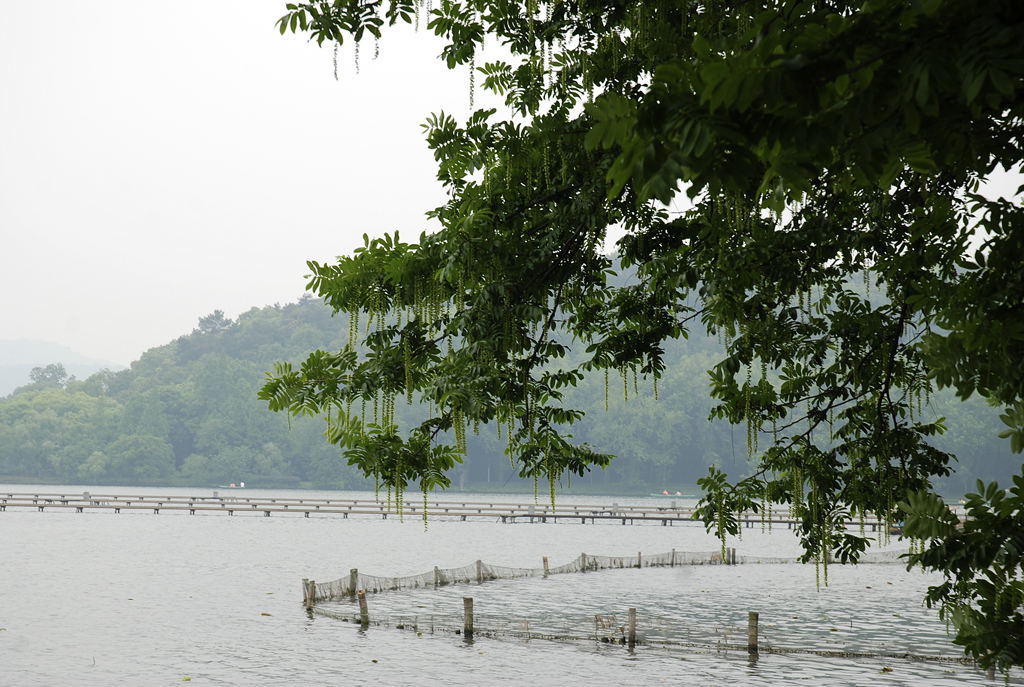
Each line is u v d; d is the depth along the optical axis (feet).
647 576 206.49
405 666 110.42
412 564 223.10
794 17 11.88
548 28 32.24
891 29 11.09
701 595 178.29
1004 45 10.40
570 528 347.56
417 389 34.24
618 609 159.12
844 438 44.65
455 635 130.52
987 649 16.38
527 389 34.58
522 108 32.94
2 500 371.56
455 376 31.81
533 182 32.65
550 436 37.96
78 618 140.15
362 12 27.61
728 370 41.01
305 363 32.37
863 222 36.19
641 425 646.74
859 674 106.73
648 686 101.19
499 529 333.62
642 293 42.75
